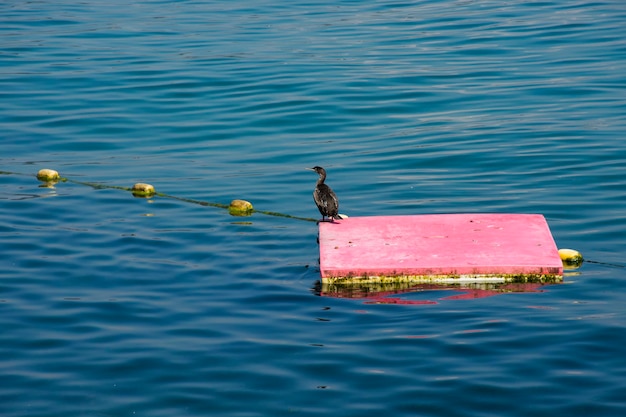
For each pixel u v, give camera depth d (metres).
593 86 25.34
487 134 21.81
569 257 14.89
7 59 29.95
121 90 26.52
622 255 15.19
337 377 11.48
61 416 10.73
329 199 15.60
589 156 20.00
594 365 11.56
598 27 32.03
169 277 14.77
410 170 19.80
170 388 11.31
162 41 32.28
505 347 12.10
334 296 14.02
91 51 30.95
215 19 35.84
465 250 14.80
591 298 13.61
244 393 11.16
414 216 16.17
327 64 28.73
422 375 11.45
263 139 22.36
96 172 20.31
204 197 18.67
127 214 17.72
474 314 13.20
